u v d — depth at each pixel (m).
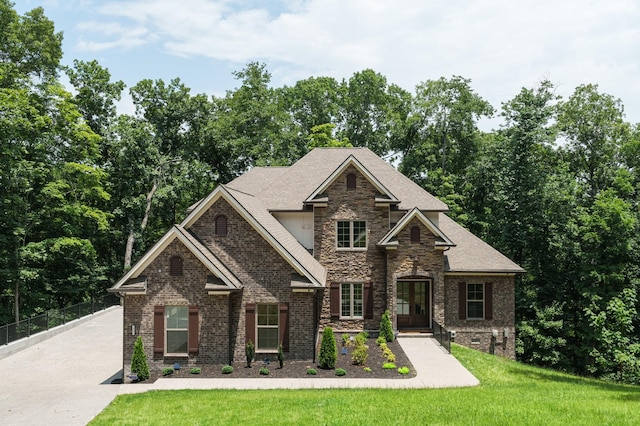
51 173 42.22
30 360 26.61
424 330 31.05
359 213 31.19
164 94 56.28
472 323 31.42
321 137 57.41
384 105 62.81
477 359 25.72
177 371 22.81
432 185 55.03
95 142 45.69
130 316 23.33
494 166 47.72
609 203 37.34
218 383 20.89
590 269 37.19
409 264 30.25
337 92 63.81
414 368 23.17
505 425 14.53
